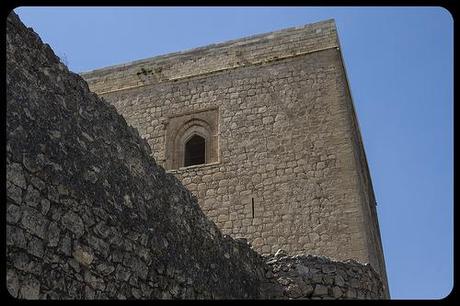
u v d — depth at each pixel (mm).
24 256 5637
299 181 16859
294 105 18344
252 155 17781
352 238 15383
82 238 6516
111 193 7305
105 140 7617
